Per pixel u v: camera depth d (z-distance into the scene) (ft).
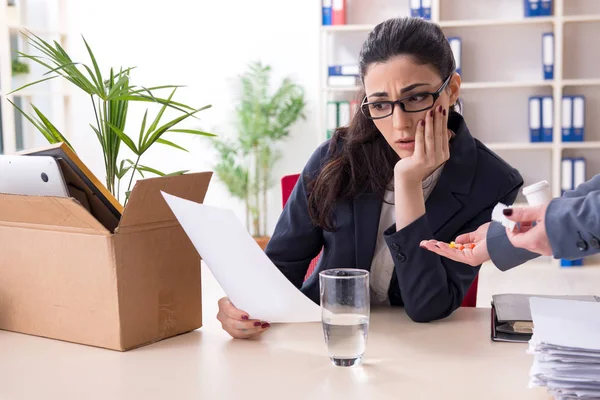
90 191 4.09
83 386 3.51
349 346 3.69
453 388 3.40
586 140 17.49
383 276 5.24
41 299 4.29
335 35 18.16
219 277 4.24
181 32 19.43
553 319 3.50
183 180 4.23
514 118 17.81
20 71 16.38
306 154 19.07
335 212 5.19
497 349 4.00
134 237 4.05
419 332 4.39
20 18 16.87
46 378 3.62
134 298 4.08
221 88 19.39
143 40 19.62
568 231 3.01
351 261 5.22
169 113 19.66
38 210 4.07
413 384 3.46
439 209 4.97
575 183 16.83
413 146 4.51
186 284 4.39
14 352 4.05
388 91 4.41
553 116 16.89
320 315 4.05
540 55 17.54
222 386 3.48
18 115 16.38
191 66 19.47
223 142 19.26
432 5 17.19
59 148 3.96
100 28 19.83
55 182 4.02
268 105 18.56
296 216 5.33
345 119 17.31
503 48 17.63
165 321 4.28
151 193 4.00
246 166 19.22
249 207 18.88
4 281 4.43
